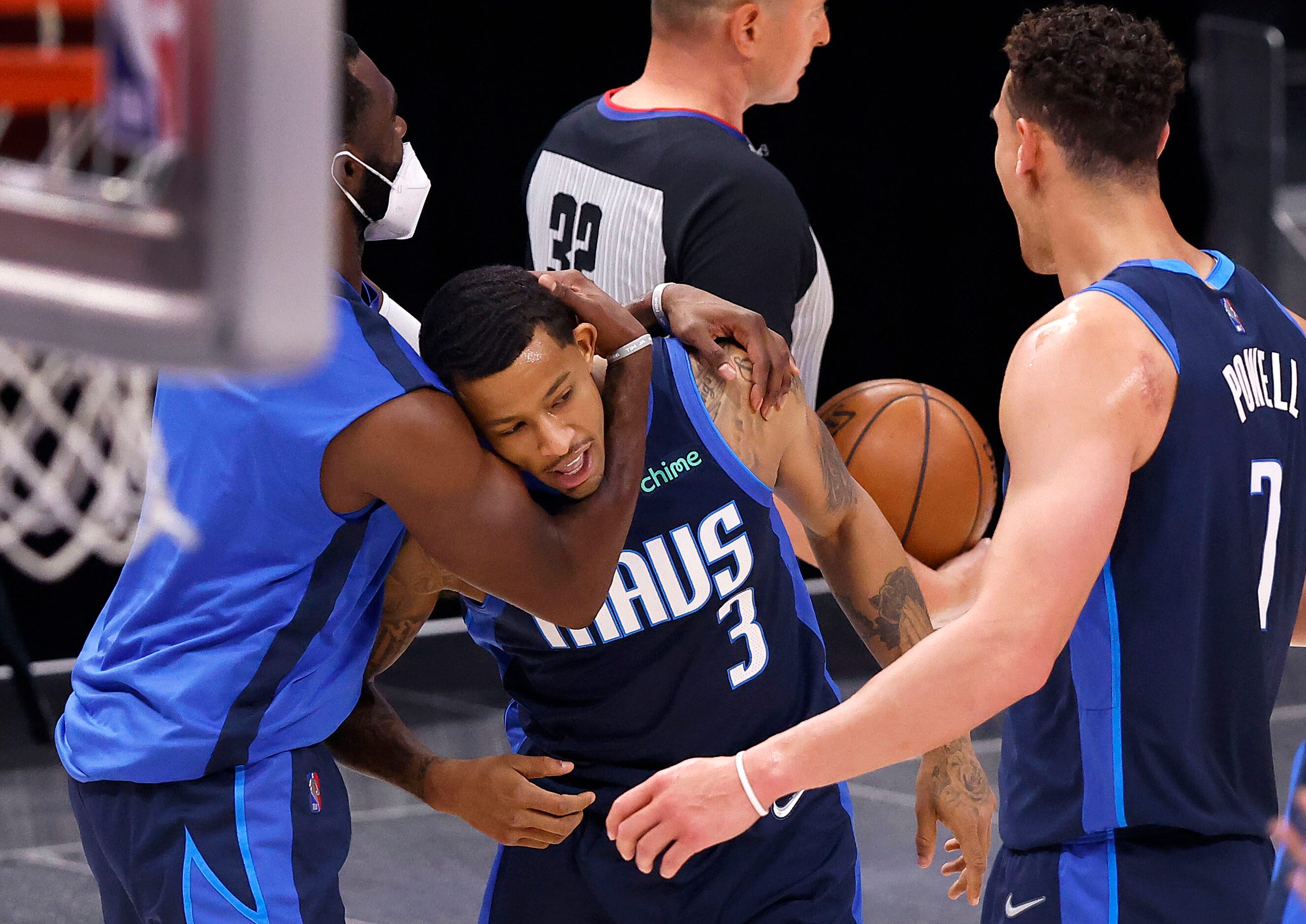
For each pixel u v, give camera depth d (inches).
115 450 116.9
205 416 229.9
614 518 234.1
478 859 536.1
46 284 88.7
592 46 919.7
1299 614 265.1
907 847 533.3
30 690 652.7
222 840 232.4
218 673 233.6
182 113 84.0
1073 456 212.1
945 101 989.8
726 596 255.0
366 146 239.3
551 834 259.9
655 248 349.4
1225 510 223.6
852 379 1024.2
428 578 264.2
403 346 231.5
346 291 233.1
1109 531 210.7
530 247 403.5
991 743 626.2
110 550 117.5
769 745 221.3
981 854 286.8
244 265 82.8
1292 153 1491.1
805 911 264.2
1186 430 219.1
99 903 497.4
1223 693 229.5
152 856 234.7
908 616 283.9
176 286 84.7
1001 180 255.4
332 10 85.4
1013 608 208.1
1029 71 240.2
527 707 271.9
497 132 915.4
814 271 357.4
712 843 225.0
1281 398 232.5
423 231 915.4
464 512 225.5
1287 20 1654.8
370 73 239.8
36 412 115.0
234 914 230.4
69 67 91.6
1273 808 238.1
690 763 226.7
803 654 273.6
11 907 492.7
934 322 1021.2
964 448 340.5
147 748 233.6
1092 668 229.0
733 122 368.8
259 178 82.4
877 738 212.7
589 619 237.8
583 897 267.1
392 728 280.4
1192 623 224.4
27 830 561.0
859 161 994.1
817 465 269.7
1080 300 224.8
